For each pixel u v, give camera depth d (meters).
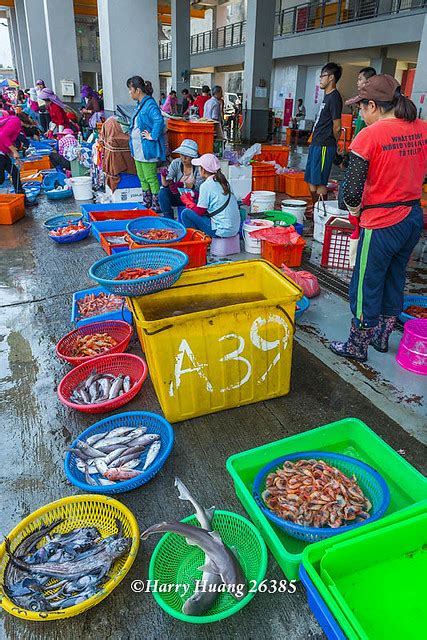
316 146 5.60
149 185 6.33
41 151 10.79
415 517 1.62
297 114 19.06
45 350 3.28
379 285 2.72
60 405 2.71
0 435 2.47
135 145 6.06
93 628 1.58
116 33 7.40
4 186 8.41
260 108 16.11
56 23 15.16
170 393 2.41
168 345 2.29
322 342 3.28
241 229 5.37
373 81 2.41
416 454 2.26
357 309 2.82
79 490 2.12
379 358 3.08
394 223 2.53
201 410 2.54
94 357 2.88
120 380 2.73
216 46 27.27
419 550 1.66
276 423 2.52
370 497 1.94
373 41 16.19
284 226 4.85
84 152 8.84
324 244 4.55
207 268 2.81
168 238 4.30
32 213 7.07
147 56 7.71
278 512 1.83
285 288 2.58
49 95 11.73
